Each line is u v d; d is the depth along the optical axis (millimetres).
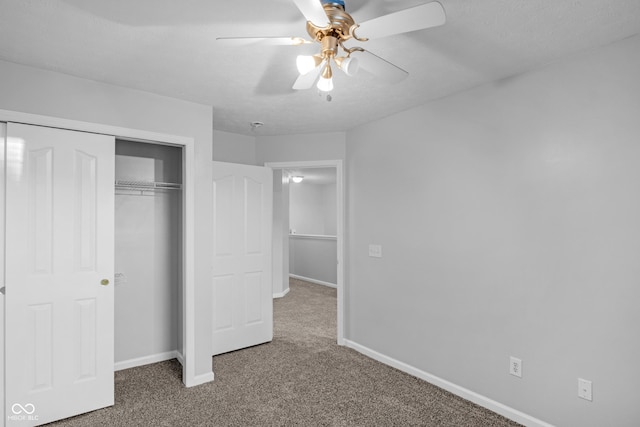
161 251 3510
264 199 4023
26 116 2307
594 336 2090
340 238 3941
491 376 2594
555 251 2262
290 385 2959
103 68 2355
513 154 2475
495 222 2576
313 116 3414
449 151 2879
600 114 2072
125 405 2633
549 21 1805
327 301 5988
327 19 1435
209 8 1683
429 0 1627
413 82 2607
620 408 1988
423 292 3088
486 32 1913
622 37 1967
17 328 2311
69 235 2482
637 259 1938
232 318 3738
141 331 3402
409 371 3184
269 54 2156
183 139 2932
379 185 3512
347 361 3475
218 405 2635
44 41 2002
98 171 2584
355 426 2369
